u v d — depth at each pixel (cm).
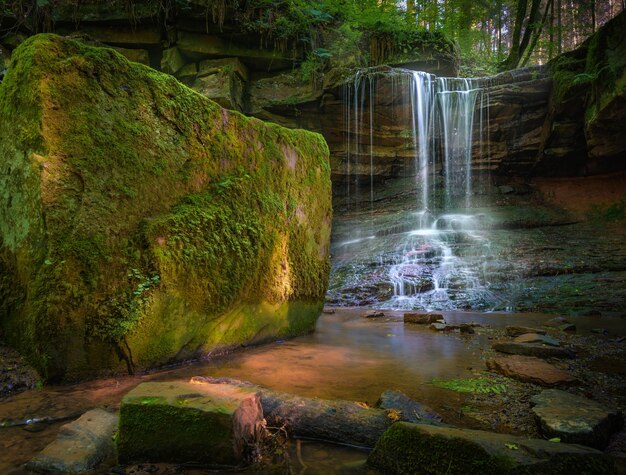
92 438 222
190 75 1252
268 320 486
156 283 360
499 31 2250
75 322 318
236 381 290
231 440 206
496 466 177
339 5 1385
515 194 1376
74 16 1126
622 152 1173
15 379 308
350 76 1295
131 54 1200
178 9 1167
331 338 529
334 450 229
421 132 1374
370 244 1219
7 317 351
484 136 1374
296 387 322
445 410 276
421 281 928
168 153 393
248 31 1248
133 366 348
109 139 349
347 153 1405
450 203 1373
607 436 232
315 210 586
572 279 855
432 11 1805
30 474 193
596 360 411
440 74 1417
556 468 175
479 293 855
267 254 480
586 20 2205
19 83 325
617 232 1112
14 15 1066
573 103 1193
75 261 319
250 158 477
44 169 310
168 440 211
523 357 416
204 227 406
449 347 477
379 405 271
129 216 357
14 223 338
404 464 202
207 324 407
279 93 1340
